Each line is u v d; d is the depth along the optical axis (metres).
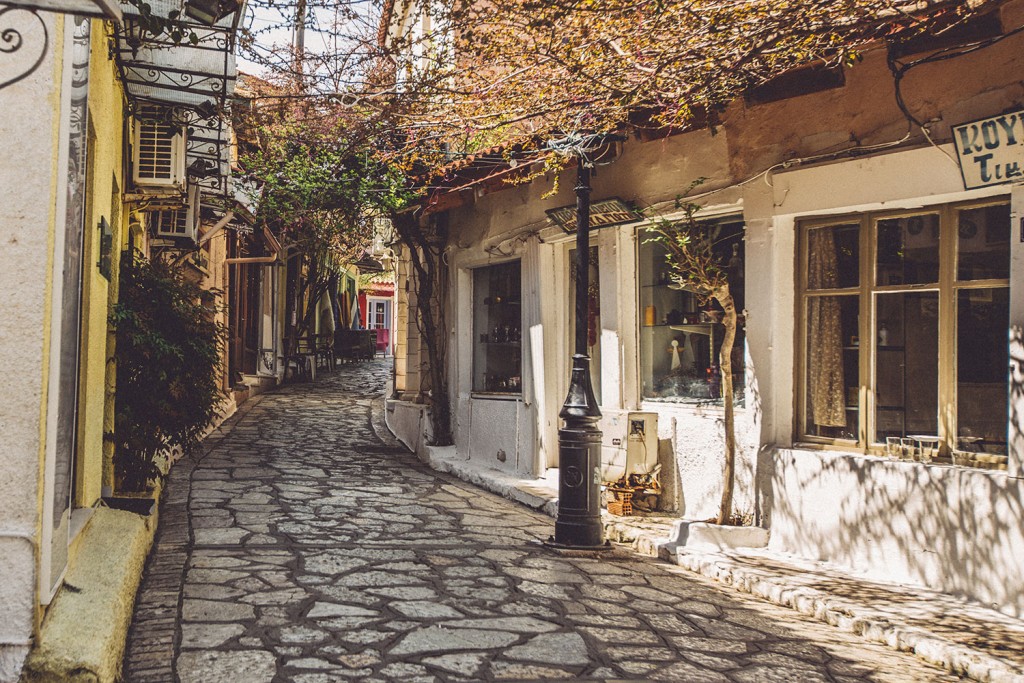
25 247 3.52
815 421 8.32
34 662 3.47
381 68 8.09
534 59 7.43
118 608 4.51
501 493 11.16
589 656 5.31
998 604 6.45
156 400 7.67
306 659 4.91
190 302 8.21
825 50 6.75
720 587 7.33
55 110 3.58
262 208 14.40
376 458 13.79
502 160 10.30
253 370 22.78
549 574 7.27
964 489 6.72
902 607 6.48
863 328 7.91
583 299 8.66
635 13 6.65
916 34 6.30
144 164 7.72
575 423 8.45
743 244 9.07
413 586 6.56
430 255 14.49
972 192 6.93
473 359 13.88
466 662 5.04
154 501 7.47
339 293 37.19
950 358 7.25
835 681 5.20
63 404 4.12
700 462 9.30
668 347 9.92
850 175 7.72
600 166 10.36
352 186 13.31
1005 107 6.61
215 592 6.07
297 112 9.34
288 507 9.21
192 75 7.13
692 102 7.30
